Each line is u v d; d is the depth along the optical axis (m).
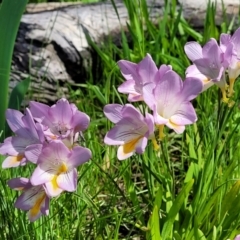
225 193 0.81
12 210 0.81
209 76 0.73
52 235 0.81
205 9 1.30
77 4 1.35
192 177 0.80
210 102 1.07
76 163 0.65
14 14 1.00
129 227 0.88
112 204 0.88
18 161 0.69
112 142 0.68
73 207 0.86
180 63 1.11
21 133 0.69
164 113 0.69
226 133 1.01
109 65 1.16
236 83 1.05
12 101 1.03
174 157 1.04
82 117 0.67
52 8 1.39
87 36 1.17
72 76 1.23
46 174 0.65
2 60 1.01
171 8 1.29
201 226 0.80
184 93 0.69
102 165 0.95
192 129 0.95
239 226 0.79
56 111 0.68
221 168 0.85
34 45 1.21
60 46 1.21
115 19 1.28
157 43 1.14
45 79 1.18
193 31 1.20
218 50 0.72
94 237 0.83
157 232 0.73
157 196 0.75
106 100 1.01
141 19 1.19
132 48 1.30
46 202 0.67
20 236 0.76
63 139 0.67
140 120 0.67
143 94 0.67
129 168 0.94
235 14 1.30
